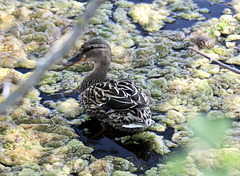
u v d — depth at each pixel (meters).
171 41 1.94
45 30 1.96
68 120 1.69
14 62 1.84
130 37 1.96
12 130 1.63
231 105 1.72
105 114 1.64
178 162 1.58
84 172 1.55
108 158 1.58
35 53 1.89
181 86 1.78
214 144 1.62
